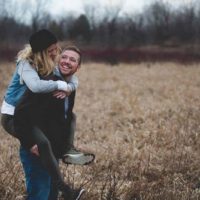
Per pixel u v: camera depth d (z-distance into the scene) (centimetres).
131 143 921
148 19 6669
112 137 984
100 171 729
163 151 851
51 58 482
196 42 5272
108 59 3094
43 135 461
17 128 465
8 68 2445
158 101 1489
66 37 5875
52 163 457
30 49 476
